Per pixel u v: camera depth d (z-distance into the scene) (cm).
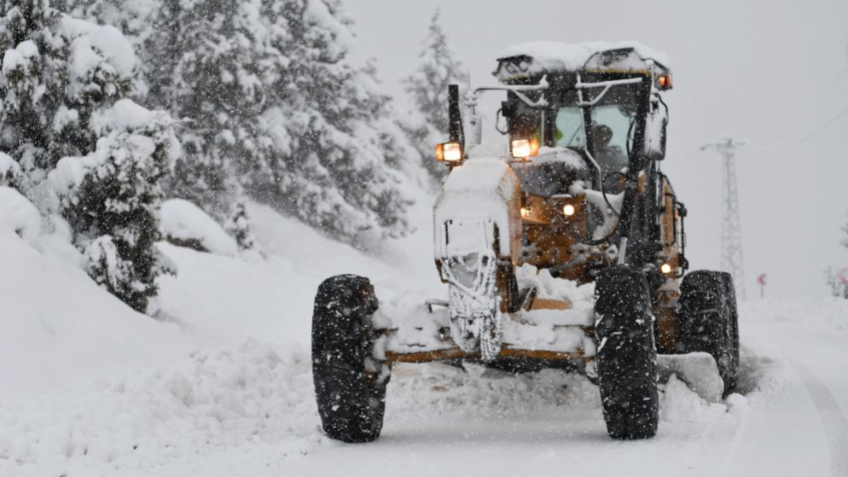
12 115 2209
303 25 5259
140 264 2181
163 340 1884
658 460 948
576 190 1391
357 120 5322
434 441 1107
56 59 2228
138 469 989
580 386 1348
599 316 1038
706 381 1230
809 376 1666
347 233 5156
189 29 4575
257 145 4900
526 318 1069
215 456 1045
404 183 5797
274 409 1305
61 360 1518
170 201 3691
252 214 5041
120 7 4675
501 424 1229
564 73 1517
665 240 1614
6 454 1008
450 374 1390
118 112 2214
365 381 1089
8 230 1831
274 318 2872
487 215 1033
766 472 892
